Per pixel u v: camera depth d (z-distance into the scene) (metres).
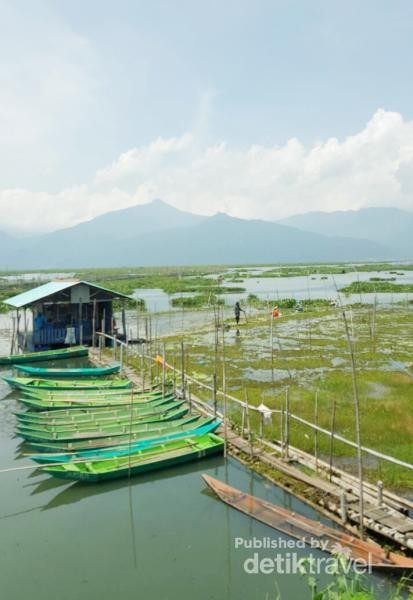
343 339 39.41
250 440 16.92
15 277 149.62
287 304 61.56
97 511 14.23
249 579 11.14
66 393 23.98
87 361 34.62
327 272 142.38
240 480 15.71
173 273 157.75
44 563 11.90
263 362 31.58
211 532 13.00
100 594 10.77
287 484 14.88
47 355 33.59
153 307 66.62
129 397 23.53
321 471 15.32
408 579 10.40
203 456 16.89
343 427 19.20
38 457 15.89
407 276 126.94
